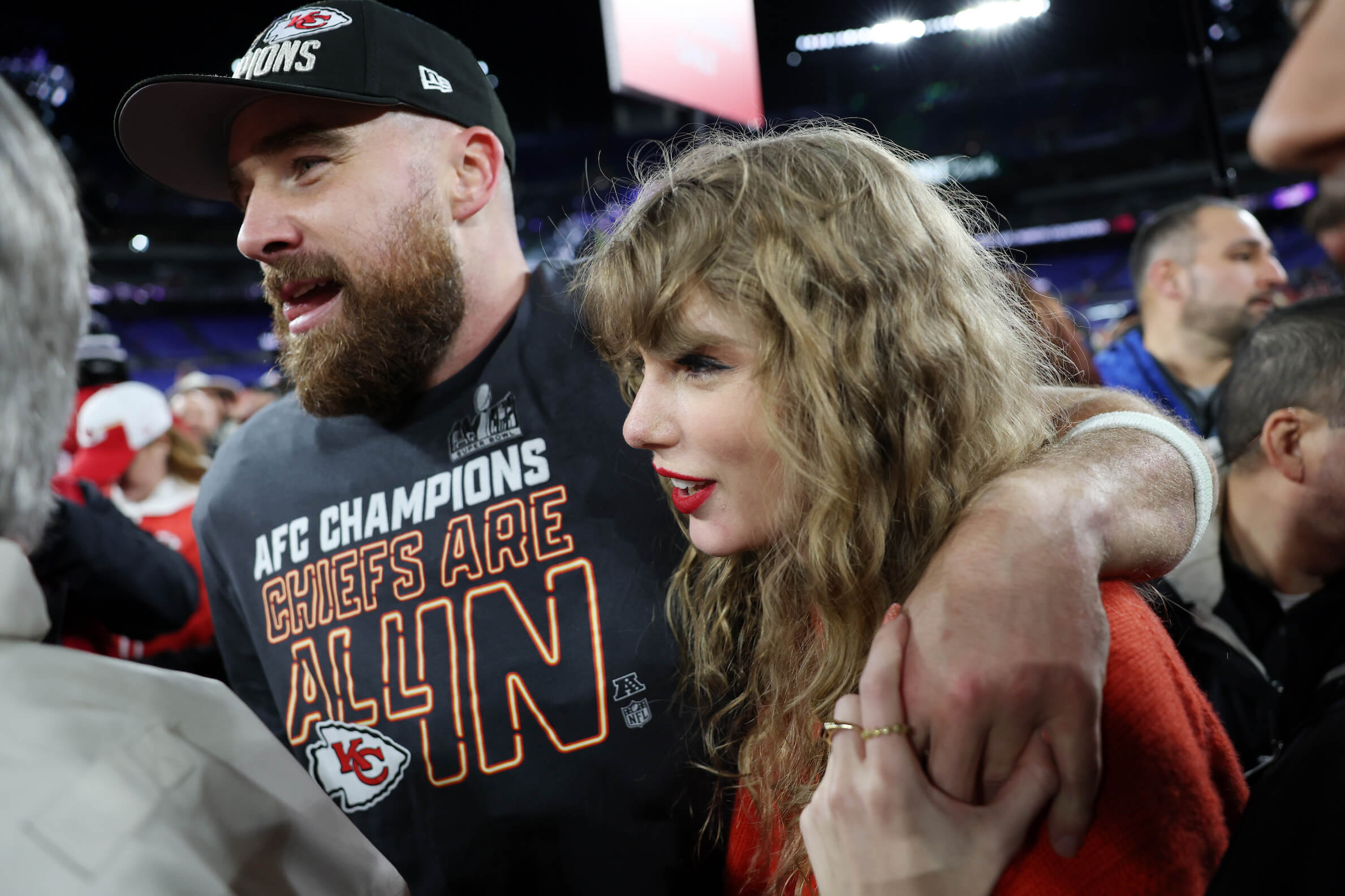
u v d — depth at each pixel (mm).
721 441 604
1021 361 675
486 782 854
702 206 585
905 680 465
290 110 807
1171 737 500
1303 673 997
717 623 783
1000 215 795
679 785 816
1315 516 959
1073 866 466
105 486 1896
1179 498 605
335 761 918
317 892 437
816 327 564
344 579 927
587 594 847
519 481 884
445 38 904
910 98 13930
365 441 950
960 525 534
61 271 412
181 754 409
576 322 900
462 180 878
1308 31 258
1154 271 1681
